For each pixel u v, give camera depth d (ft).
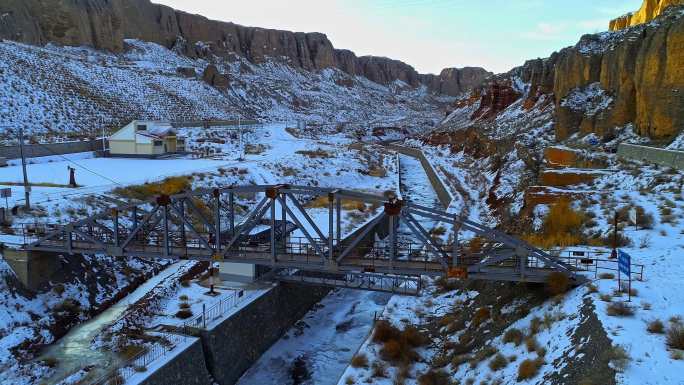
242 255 99.76
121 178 178.50
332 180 271.69
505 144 278.87
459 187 239.50
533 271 86.22
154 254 101.60
